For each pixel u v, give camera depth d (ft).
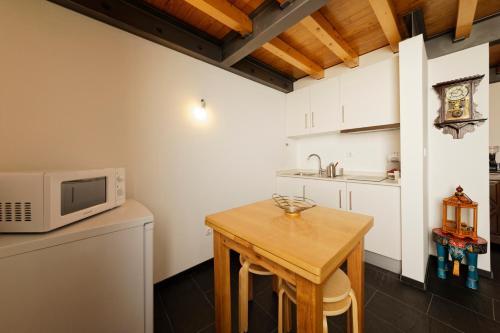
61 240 2.86
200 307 5.27
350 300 3.12
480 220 6.30
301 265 2.25
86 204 3.62
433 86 6.84
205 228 7.27
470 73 6.31
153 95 6.01
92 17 4.97
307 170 11.10
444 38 6.72
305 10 4.86
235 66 7.93
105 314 3.23
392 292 5.62
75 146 4.75
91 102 4.97
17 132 4.12
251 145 8.96
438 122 6.84
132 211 4.08
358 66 8.43
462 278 6.13
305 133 9.77
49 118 4.45
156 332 4.50
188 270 6.81
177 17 5.89
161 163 6.20
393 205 6.50
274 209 4.35
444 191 6.85
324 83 8.98
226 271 3.86
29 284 2.64
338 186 7.88
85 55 4.89
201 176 7.18
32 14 4.27
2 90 3.99
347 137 9.59
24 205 2.86
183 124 6.69
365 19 6.23
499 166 8.60
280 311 3.70
